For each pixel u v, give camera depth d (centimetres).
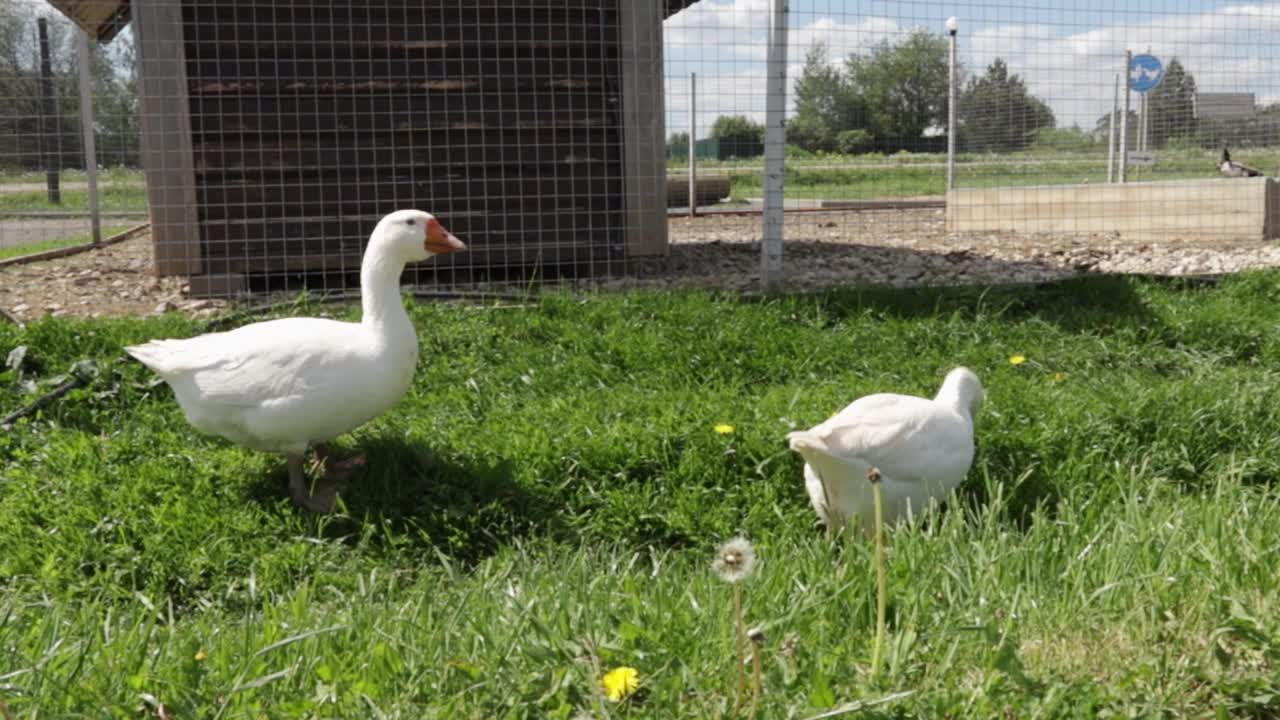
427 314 768
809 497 520
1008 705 286
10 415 611
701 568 418
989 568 371
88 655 330
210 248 920
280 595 457
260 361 492
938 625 332
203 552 470
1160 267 1059
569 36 955
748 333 742
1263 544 381
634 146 977
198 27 897
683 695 300
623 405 609
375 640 345
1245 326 780
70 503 498
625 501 518
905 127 1931
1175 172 1875
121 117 1644
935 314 795
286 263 930
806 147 2139
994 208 1448
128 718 288
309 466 538
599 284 930
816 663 305
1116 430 585
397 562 482
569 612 351
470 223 957
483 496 518
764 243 886
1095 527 429
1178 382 643
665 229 998
